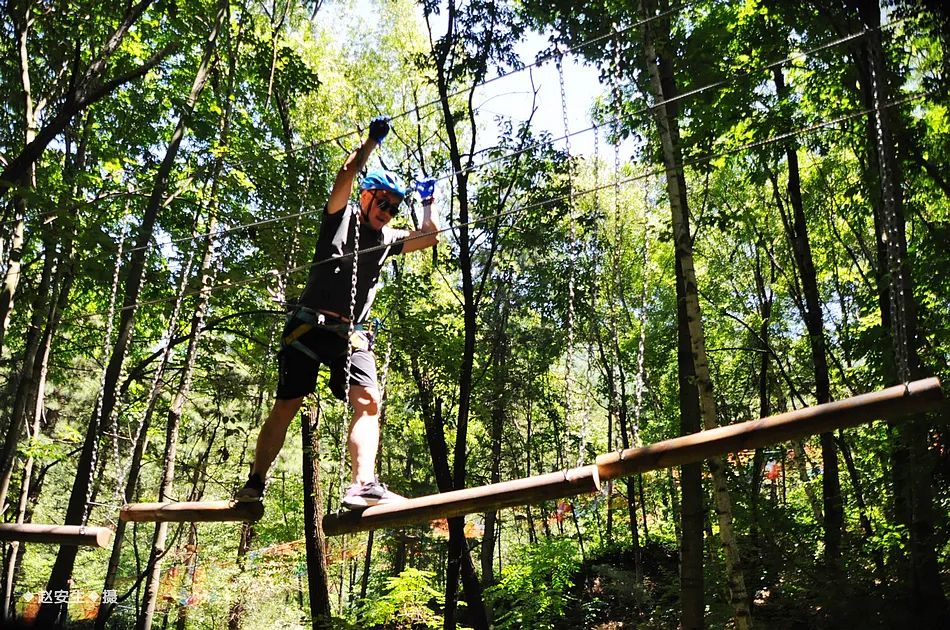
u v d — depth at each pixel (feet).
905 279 26.68
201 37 34.40
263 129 40.32
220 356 45.29
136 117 38.91
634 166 29.50
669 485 47.80
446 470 40.55
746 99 33.58
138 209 36.29
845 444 38.83
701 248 59.47
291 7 39.78
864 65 28.35
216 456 60.80
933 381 9.46
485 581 54.65
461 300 47.44
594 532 67.97
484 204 39.29
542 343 46.42
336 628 35.22
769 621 30.96
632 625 44.62
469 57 35.81
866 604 28.17
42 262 39.42
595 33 27.32
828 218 50.19
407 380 42.39
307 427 38.32
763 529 33.09
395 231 12.62
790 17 30.30
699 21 35.81
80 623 55.47
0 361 31.91
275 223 31.55
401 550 61.36
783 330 61.52
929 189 31.58
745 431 10.27
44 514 57.16
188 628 49.57
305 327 11.77
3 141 33.58
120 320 31.83
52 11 29.71
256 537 61.05
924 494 26.58
